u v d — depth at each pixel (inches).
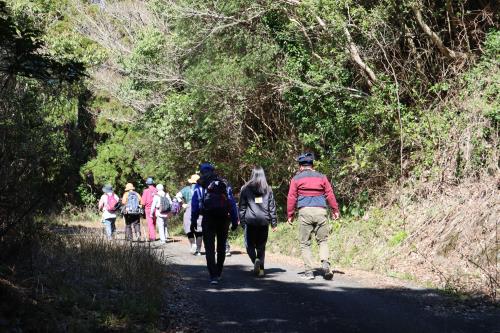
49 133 313.9
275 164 673.0
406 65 528.4
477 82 464.4
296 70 564.1
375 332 223.6
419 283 333.1
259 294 299.0
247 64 605.0
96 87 1019.3
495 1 514.9
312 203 351.3
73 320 213.5
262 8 586.2
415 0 487.8
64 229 511.5
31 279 254.8
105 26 1080.8
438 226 394.3
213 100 662.5
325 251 351.3
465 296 289.4
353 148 550.9
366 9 524.1
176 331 224.7
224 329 228.4
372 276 362.9
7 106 298.7
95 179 1151.6
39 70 302.7
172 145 812.6
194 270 394.0
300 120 605.0
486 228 355.9
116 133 1160.2
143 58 743.1
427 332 223.3
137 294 266.1
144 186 1214.3
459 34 514.0
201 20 620.7
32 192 298.0
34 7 700.7
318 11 490.3
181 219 934.4
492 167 412.2
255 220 368.2
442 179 447.2
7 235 295.0
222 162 768.9
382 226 449.1
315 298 288.2
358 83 562.9
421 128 484.4
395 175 501.7
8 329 189.5
